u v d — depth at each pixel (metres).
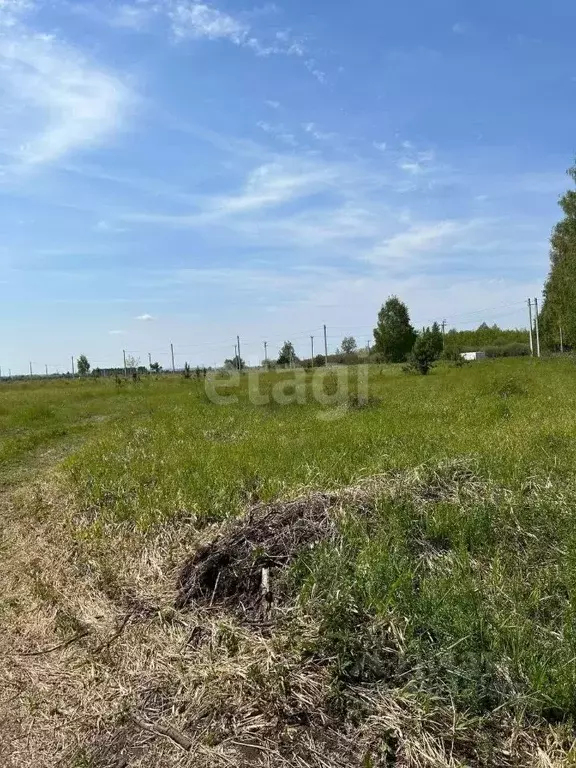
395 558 3.74
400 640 2.96
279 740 2.64
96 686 3.21
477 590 3.39
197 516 5.30
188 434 10.13
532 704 2.60
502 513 4.44
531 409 10.55
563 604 3.31
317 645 3.05
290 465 6.50
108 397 23.31
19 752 2.80
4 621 4.08
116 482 6.63
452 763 2.38
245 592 3.81
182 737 2.74
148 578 4.38
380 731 2.58
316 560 3.73
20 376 67.25
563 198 27.20
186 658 3.29
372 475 5.52
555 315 36.16
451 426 8.85
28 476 8.70
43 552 5.22
